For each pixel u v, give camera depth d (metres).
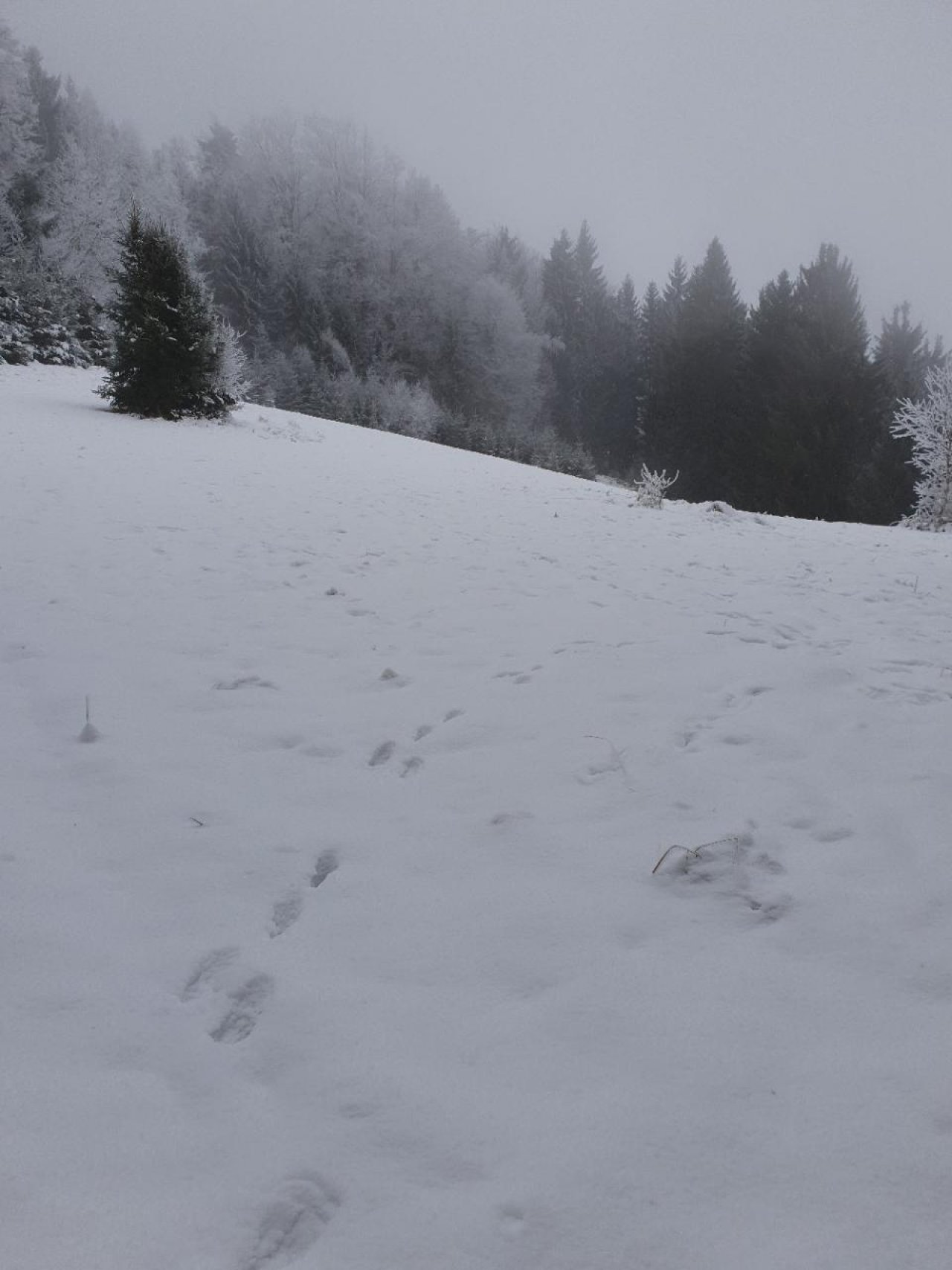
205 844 2.91
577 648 5.11
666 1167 1.64
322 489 12.25
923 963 2.28
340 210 62.31
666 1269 1.45
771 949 2.35
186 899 2.60
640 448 58.28
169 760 3.54
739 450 48.03
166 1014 2.11
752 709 4.11
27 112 40.84
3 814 3.04
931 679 4.69
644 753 3.61
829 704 4.19
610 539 9.95
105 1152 1.68
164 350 17.61
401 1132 1.75
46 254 35.19
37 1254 1.45
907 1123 1.74
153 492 10.47
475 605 6.22
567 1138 1.72
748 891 2.62
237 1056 1.98
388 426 47.72
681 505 14.65
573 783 3.37
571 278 79.88
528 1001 2.15
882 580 8.10
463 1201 1.58
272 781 3.39
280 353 52.22
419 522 10.18
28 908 2.51
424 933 2.44
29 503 8.95
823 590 7.45
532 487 15.41
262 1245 1.51
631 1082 1.87
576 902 2.57
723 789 3.29
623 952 2.34
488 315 63.53
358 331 61.25
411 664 4.82
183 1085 1.88
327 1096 1.85
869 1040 1.99
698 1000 2.14
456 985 2.21
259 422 19.97
